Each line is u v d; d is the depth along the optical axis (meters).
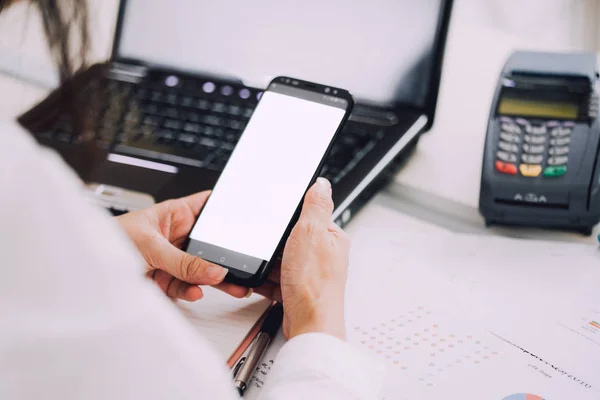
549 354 0.45
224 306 0.50
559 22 1.06
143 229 0.50
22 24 0.51
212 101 0.73
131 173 0.63
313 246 0.46
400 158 0.69
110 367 0.24
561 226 0.60
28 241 0.24
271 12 0.75
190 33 0.77
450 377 0.43
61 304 0.24
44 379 0.24
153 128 0.69
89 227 0.25
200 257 0.50
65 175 0.26
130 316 0.25
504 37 0.93
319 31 0.73
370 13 0.72
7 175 0.24
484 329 0.47
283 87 0.56
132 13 0.78
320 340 0.39
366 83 0.72
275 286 0.51
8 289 0.24
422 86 0.70
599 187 0.56
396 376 0.43
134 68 0.78
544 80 0.62
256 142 0.54
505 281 0.53
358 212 0.64
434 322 0.48
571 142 0.58
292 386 0.36
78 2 0.47
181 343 0.27
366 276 0.54
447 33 0.69
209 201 0.53
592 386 0.42
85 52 0.49
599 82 0.61
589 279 0.53
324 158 0.52
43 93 0.72
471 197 0.64
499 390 0.42
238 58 0.76
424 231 0.61
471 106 0.79
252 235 0.50
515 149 0.59
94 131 0.57
